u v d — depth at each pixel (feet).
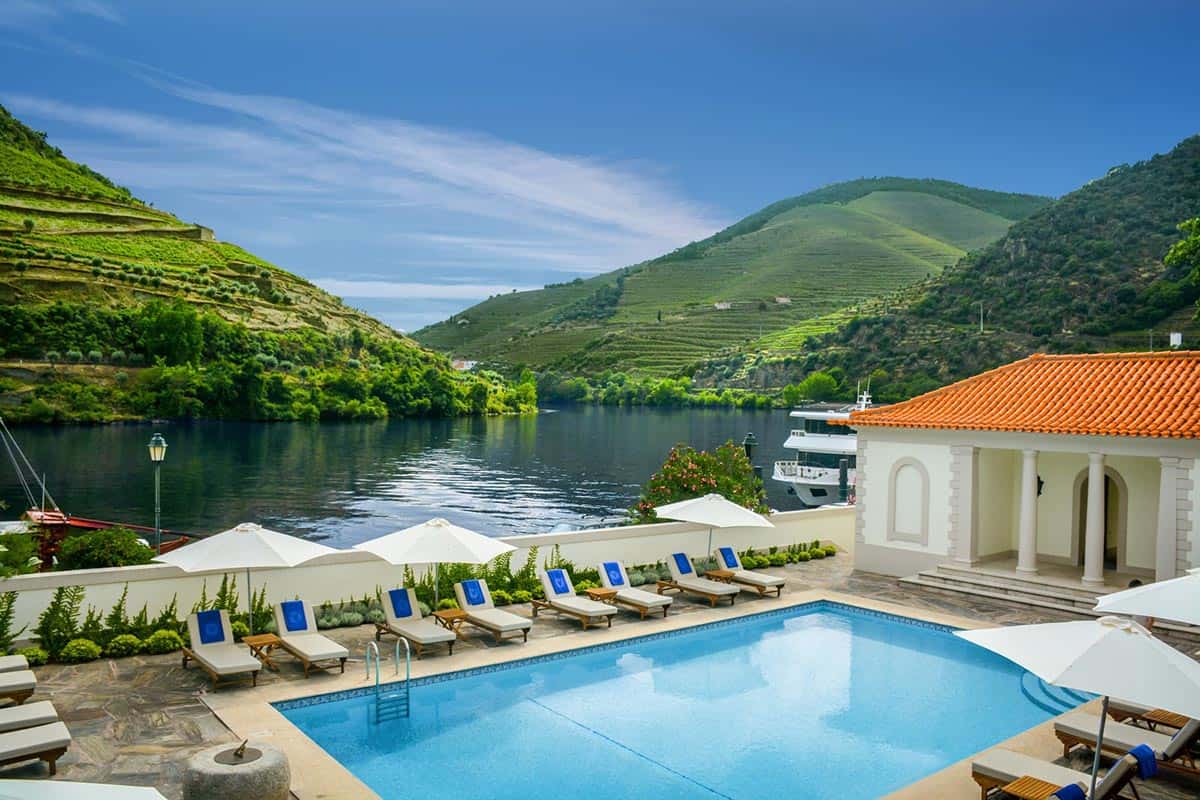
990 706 47.88
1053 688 50.96
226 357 481.46
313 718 43.96
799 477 200.75
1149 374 76.54
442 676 50.11
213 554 47.85
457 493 240.53
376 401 499.51
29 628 50.16
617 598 63.87
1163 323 420.77
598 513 212.43
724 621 63.93
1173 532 64.80
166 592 54.39
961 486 75.56
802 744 42.09
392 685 48.14
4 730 35.22
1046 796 31.24
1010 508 81.97
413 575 64.18
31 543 59.88
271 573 57.82
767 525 70.74
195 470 266.57
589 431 450.71
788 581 77.56
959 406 80.18
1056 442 70.08
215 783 28.63
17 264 478.59
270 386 453.58
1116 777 29.45
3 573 49.11
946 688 50.85
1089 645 29.04
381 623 55.98
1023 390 80.07
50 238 570.87
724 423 515.09
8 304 443.73
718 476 89.51
